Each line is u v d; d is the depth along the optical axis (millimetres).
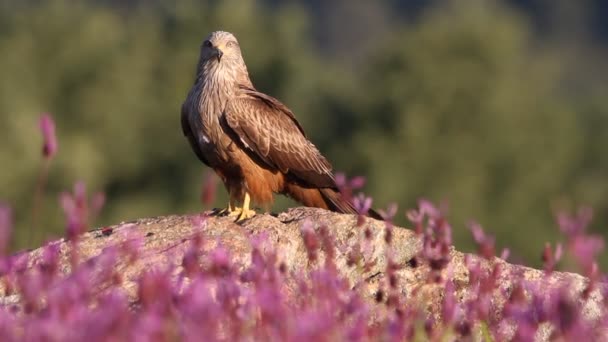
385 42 45781
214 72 9625
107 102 42000
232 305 5277
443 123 41219
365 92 43125
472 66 41969
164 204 40031
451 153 39844
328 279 5465
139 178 42094
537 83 43906
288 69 44906
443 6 44531
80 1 45688
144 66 43969
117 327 4723
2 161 33281
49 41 43625
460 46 42406
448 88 41500
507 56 42812
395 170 38781
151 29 45375
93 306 5945
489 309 6754
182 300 4980
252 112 9648
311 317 4785
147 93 43344
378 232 7648
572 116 44031
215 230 7770
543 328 6723
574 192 41875
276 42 45250
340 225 7789
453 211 37531
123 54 44281
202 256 7238
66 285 5129
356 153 40375
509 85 42062
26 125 34781
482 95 41562
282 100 44781
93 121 42000
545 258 5652
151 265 6965
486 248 5785
